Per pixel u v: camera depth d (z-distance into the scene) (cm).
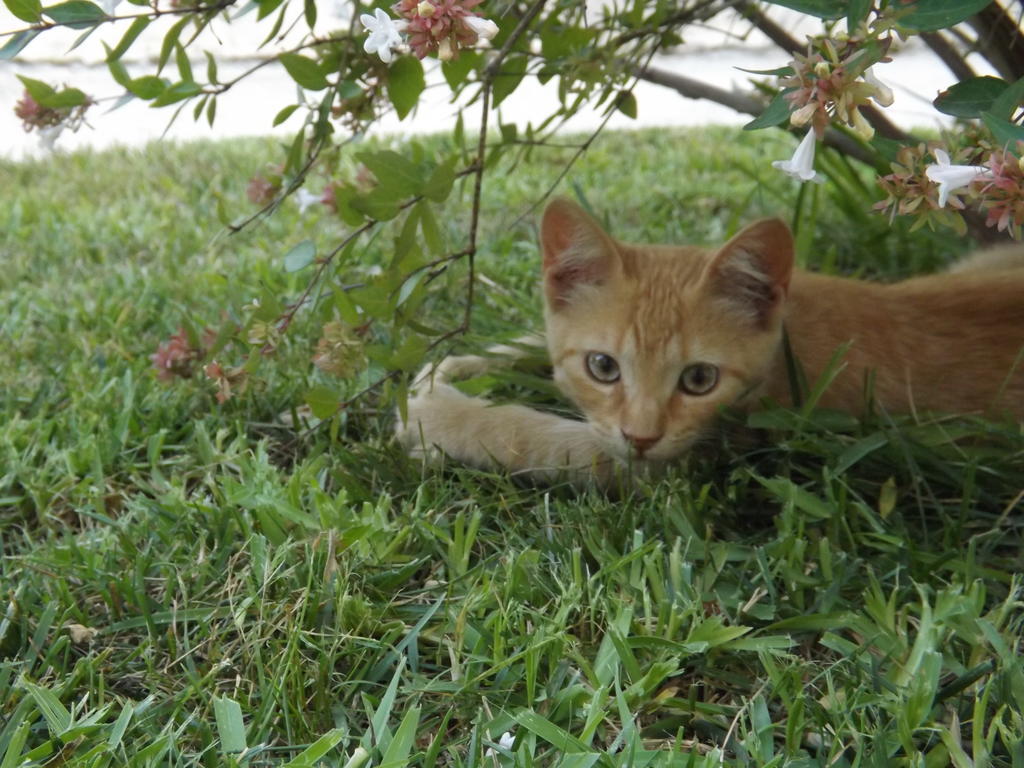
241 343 76
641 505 67
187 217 105
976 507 68
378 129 151
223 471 71
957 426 69
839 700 58
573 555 63
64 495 70
